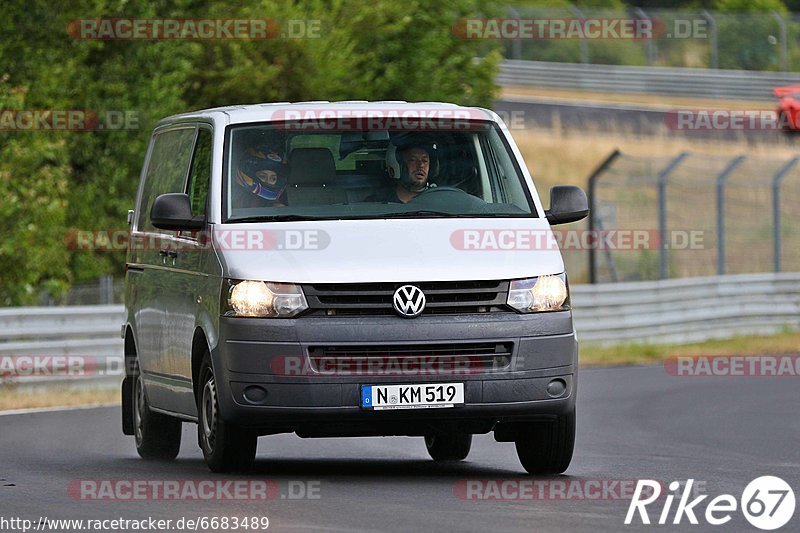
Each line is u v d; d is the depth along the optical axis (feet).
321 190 95.86
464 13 360.07
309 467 101.55
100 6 257.96
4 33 250.98
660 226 268.41
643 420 142.41
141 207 115.85
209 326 91.76
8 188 228.43
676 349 243.81
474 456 112.98
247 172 96.37
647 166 441.68
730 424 138.51
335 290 88.63
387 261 89.51
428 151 98.48
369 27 323.37
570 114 502.38
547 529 71.31
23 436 129.29
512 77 569.64
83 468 101.76
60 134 247.09
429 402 88.22
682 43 590.14
